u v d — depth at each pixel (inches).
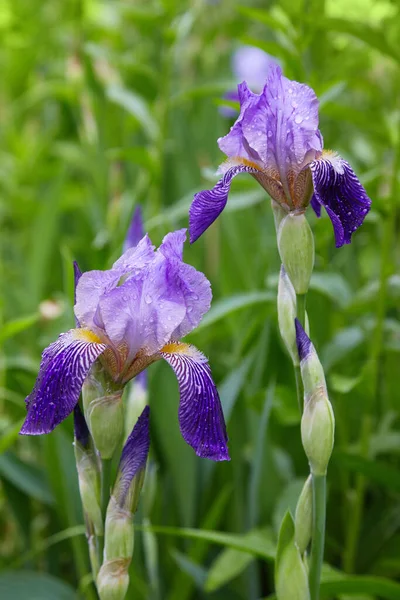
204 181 55.2
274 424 40.6
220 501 37.0
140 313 28.8
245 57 72.6
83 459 29.7
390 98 51.1
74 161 64.4
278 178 29.1
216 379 42.4
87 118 57.6
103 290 28.8
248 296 38.3
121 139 60.6
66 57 74.0
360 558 39.6
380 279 38.6
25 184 74.2
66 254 36.7
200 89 49.6
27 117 90.0
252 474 36.8
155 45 63.9
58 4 86.5
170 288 28.9
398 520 39.7
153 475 34.8
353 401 39.8
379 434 39.3
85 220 60.7
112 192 54.4
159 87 52.0
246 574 37.4
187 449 37.5
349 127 63.1
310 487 29.6
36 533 41.2
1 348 43.3
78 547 36.5
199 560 36.9
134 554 35.7
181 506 37.9
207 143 57.4
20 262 59.8
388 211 38.3
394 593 31.8
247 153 29.2
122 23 72.6
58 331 42.4
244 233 46.1
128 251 29.3
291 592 29.5
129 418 33.0
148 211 52.7
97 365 28.9
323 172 28.5
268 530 35.9
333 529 40.4
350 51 46.4
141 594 35.6
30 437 42.4
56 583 36.9
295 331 29.6
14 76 86.9
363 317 44.3
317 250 40.1
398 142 39.3
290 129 28.8
